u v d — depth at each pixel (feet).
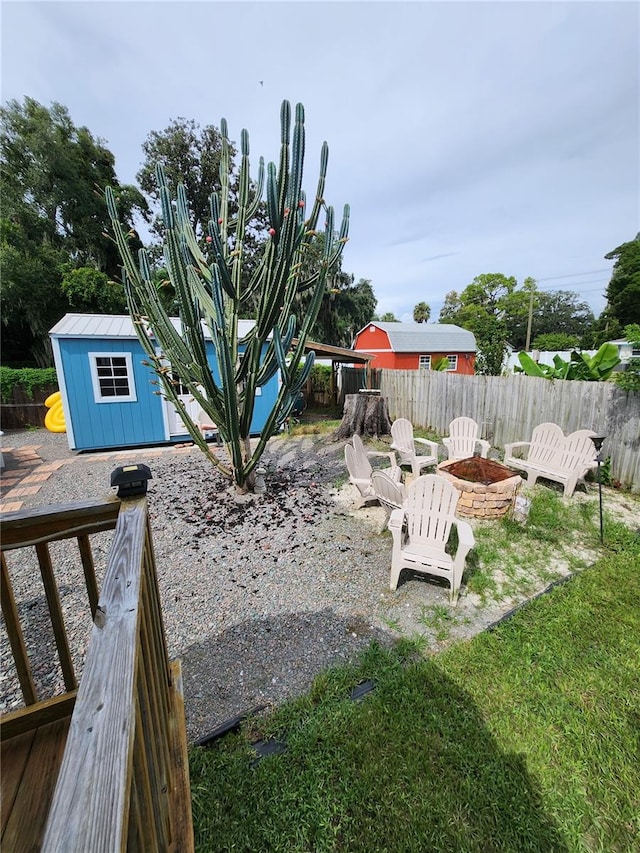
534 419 19.03
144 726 3.00
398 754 5.20
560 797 4.72
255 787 4.81
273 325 13.15
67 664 4.61
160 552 10.91
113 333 21.91
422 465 15.93
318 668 6.79
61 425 28.48
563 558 10.38
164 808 3.63
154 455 21.79
